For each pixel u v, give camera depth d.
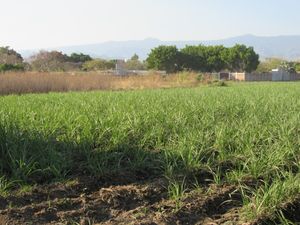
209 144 7.10
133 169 6.09
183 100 14.00
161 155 6.46
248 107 11.76
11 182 5.16
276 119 9.19
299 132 8.37
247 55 87.69
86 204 4.93
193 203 4.96
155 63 84.56
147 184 5.58
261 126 8.34
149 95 17.36
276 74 74.56
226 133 7.44
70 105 11.48
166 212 4.75
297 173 5.76
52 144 6.35
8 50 63.88
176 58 85.00
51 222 4.47
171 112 10.10
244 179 5.71
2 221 4.42
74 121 7.84
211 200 5.09
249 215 4.52
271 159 6.13
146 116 8.96
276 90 23.19
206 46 90.12
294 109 11.38
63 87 29.03
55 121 7.77
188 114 9.79
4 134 6.00
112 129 7.38
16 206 4.83
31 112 8.74
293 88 26.34
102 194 5.21
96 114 9.03
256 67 90.38
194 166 6.07
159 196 5.26
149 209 4.85
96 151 6.46
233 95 17.56
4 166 5.70
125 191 5.30
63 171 5.83
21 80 26.91
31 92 27.00
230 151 6.83
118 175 5.87
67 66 63.66
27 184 5.37
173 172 5.92
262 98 15.41
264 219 4.48
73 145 6.63
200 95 17.53
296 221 4.67
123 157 6.54
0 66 39.91
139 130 7.71
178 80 39.84
